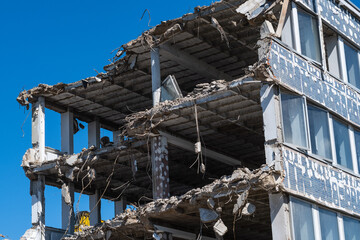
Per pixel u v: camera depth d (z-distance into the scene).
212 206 23.55
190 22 28.44
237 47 30.42
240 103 26.17
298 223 22.55
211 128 28.59
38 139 34.06
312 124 24.89
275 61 23.66
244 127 28.06
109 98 34.84
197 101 26.09
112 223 27.98
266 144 22.86
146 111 27.75
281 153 22.48
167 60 30.95
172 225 27.44
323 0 27.59
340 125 26.94
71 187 34.06
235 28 28.75
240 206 22.41
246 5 24.70
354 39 29.53
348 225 25.55
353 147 27.38
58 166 32.69
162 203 25.81
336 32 28.28
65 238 30.20
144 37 29.42
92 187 36.19
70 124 35.22
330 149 25.47
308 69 25.34
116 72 32.19
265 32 23.86
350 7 29.47
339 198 25.11
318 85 25.72
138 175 34.81
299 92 24.31
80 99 34.62
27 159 33.69
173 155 31.39
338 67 28.12
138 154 31.47
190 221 27.28
